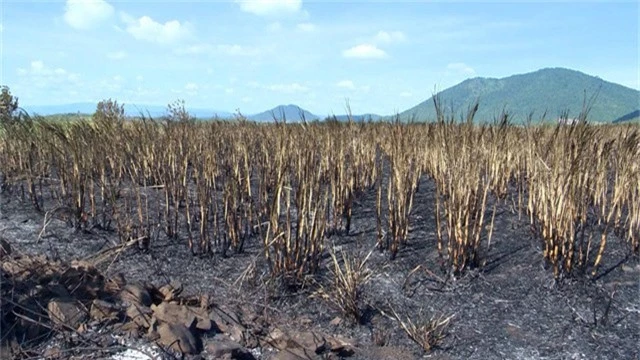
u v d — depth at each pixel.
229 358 2.41
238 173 4.41
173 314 2.63
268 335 2.73
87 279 2.87
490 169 5.03
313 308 3.16
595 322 3.05
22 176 4.99
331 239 4.26
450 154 4.08
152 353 2.33
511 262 3.83
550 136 5.12
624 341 2.88
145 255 3.83
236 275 3.56
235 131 6.37
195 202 4.95
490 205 5.18
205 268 3.67
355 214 4.88
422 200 5.28
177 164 5.00
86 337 2.39
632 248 3.99
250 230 4.27
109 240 4.11
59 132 4.65
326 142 5.16
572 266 3.57
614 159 5.41
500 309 3.22
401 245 4.09
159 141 5.38
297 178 4.27
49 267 2.90
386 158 6.17
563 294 3.38
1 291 2.49
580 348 2.81
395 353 2.74
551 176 3.78
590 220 4.66
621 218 4.64
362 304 3.21
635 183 4.33
